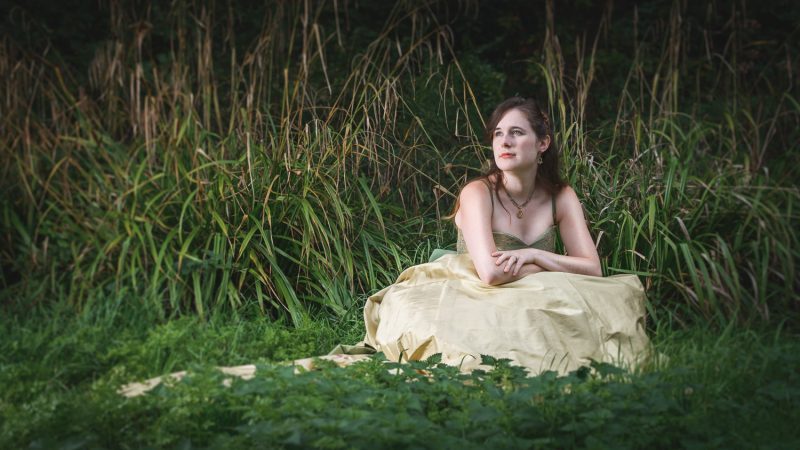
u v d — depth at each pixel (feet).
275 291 16.10
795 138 21.17
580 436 9.52
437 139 20.72
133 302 14.80
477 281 13.82
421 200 19.08
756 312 15.84
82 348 12.38
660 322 15.25
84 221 16.85
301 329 14.32
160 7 24.80
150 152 18.19
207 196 16.40
